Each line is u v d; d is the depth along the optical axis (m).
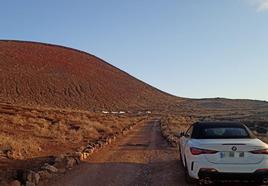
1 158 14.37
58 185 10.74
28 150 16.97
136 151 19.50
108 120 56.44
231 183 10.72
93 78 164.12
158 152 19.00
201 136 10.72
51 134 24.66
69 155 15.63
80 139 24.47
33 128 27.03
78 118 47.50
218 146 9.66
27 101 122.56
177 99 189.50
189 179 10.63
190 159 10.09
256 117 76.31
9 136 20.39
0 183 10.00
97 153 18.61
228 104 170.38
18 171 11.26
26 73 143.62
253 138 10.58
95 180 11.52
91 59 190.50
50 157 15.64
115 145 22.98
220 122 11.47
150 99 169.88
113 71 188.12
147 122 63.66
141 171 13.21
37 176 10.88
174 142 22.75
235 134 10.71
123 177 12.05
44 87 138.00
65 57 174.62
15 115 36.59
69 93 141.12
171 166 14.33
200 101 182.75
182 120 65.44
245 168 9.52
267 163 9.60
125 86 173.62
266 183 10.13
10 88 129.12
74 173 12.66
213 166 9.58
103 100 146.88
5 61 149.12
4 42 174.38
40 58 162.62
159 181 11.38
